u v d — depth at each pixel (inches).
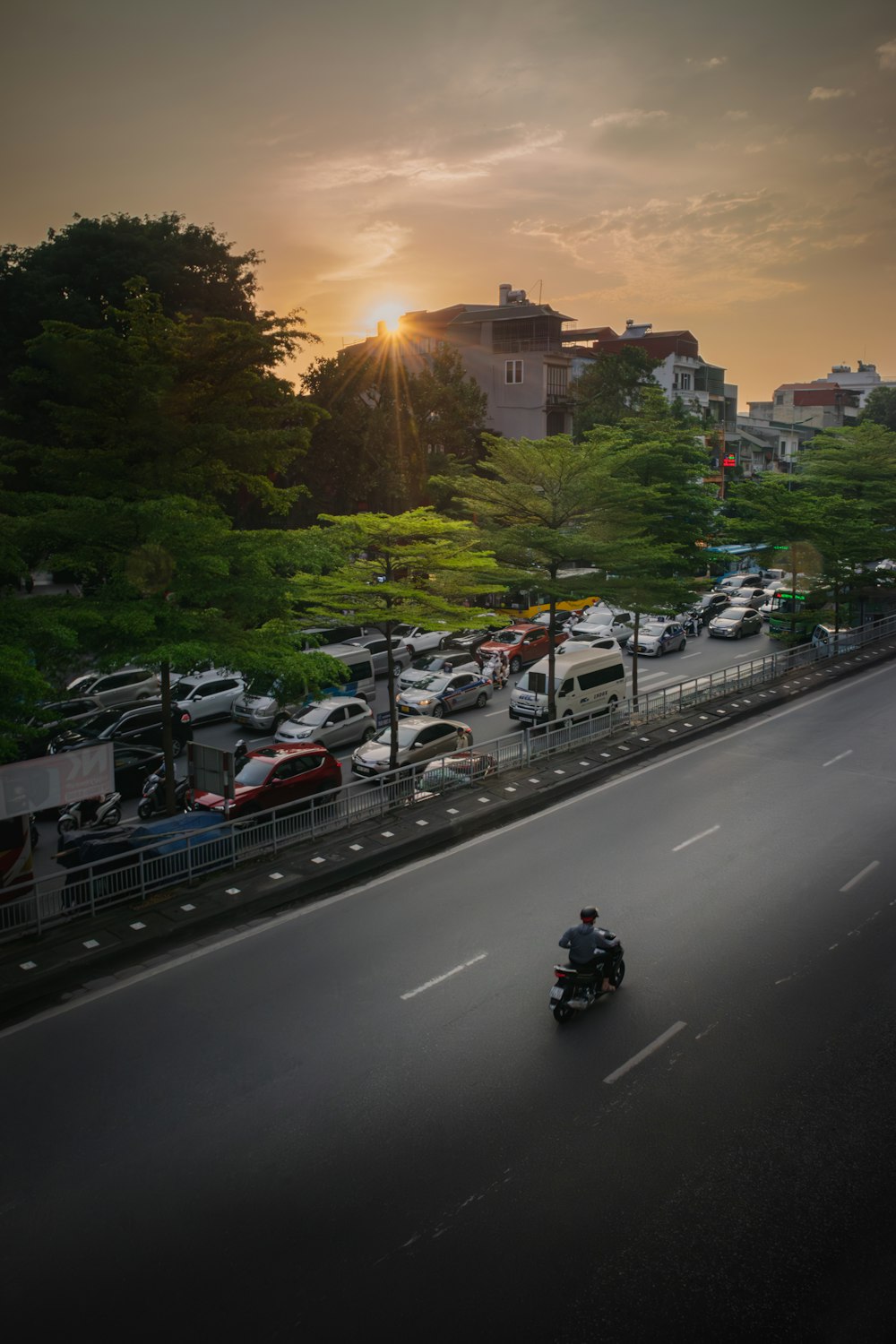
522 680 1272.1
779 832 818.2
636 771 1014.4
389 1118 432.1
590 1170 398.0
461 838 820.6
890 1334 319.0
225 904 660.7
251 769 880.9
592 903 671.8
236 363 818.2
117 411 762.8
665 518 1330.0
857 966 577.9
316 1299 332.5
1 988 542.0
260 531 778.2
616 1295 333.7
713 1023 513.3
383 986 554.9
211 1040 498.3
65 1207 377.7
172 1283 340.5
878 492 1881.2
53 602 665.6
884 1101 446.0
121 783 935.7
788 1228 366.3
